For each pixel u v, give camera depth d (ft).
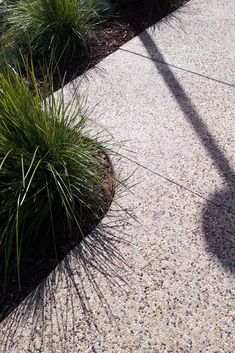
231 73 10.73
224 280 6.45
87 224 7.49
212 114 9.55
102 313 6.20
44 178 7.18
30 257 7.09
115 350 5.78
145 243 7.09
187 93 10.23
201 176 8.14
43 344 5.93
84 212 7.66
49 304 6.40
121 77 11.02
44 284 6.67
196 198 7.74
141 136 9.17
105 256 6.97
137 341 5.86
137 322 6.06
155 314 6.13
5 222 6.94
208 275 6.54
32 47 12.03
